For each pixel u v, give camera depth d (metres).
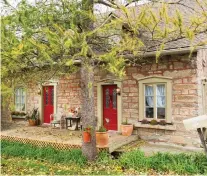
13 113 15.48
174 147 9.89
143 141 10.68
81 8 7.09
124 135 10.73
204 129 7.65
